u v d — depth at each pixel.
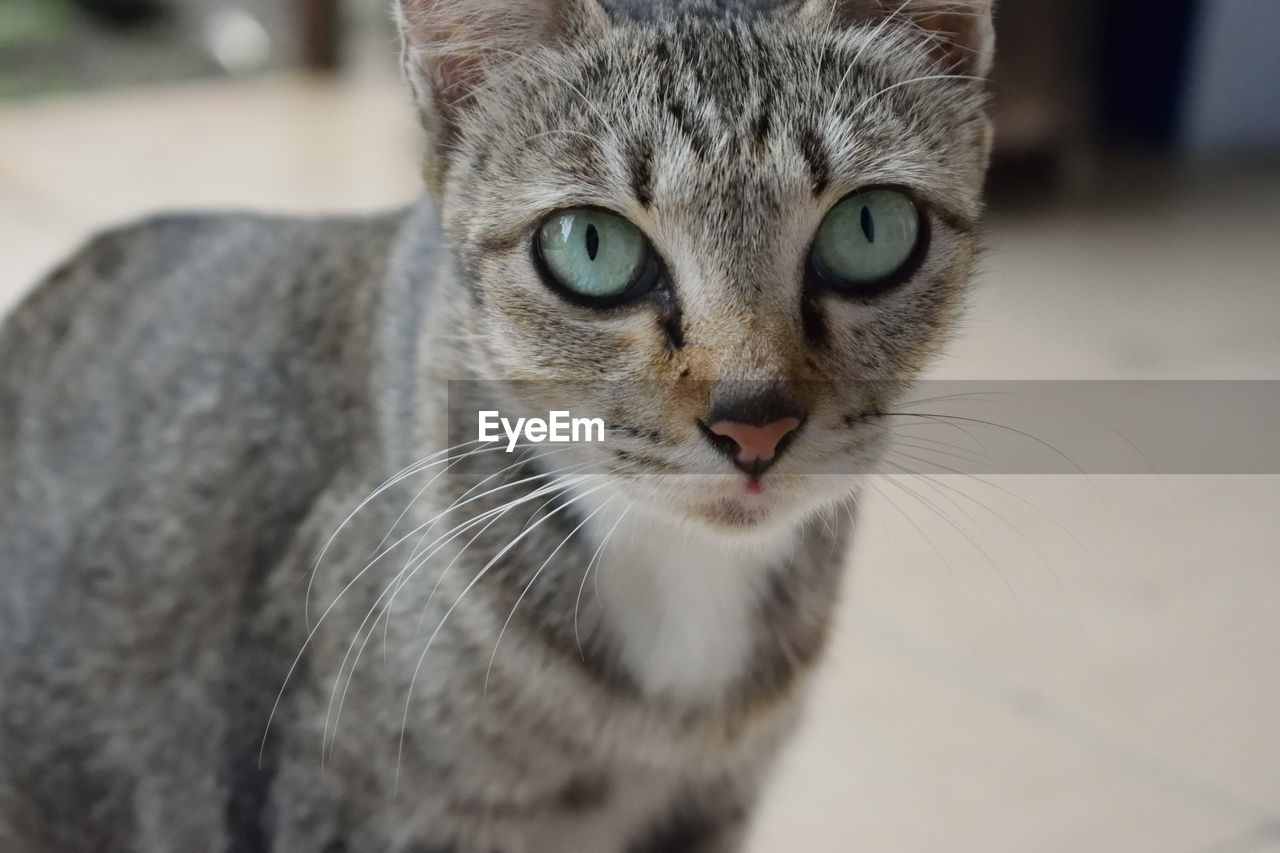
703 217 0.29
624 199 0.29
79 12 1.19
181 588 0.33
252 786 0.32
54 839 0.35
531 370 0.30
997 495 0.49
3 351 0.38
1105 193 0.86
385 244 0.34
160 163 0.85
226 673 0.32
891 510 0.48
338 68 1.14
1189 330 0.65
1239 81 0.94
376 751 0.31
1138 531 0.48
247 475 0.33
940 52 0.32
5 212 0.75
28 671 0.35
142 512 0.34
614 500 0.31
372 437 0.32
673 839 0.35
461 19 0.31
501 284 0.30
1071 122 0.86
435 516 0.31
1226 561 0.46
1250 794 0.38
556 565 0.31
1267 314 0.67
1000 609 0.44
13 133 0.92
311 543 0.32
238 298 0.35
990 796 0.38
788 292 0.29
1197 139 0.94
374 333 0.33
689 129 0.29
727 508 0.29
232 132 0.94
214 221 0.38
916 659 0.42
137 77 1.12
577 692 0.31
